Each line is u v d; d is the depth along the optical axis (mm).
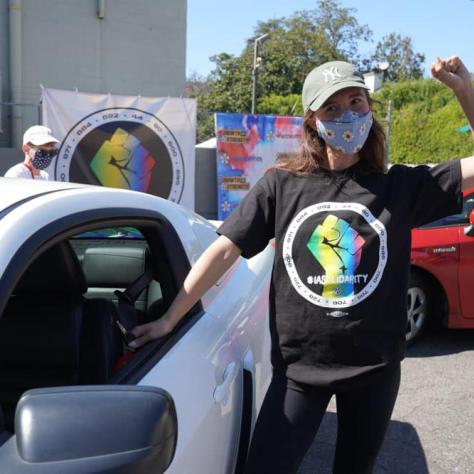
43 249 1435
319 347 1849
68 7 11484
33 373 1876
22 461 1119
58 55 11516
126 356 2006
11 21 10844
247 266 2871
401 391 4246
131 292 2197
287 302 1878
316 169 1913
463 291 4949
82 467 1096
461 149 21453
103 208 1734
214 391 1877
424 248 4859
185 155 7832
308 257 1851
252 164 8484
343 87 1796
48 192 1663
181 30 12586
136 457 1125
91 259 2717
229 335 2215
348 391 1896
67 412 1144
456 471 3229
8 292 1279
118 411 1163
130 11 12070
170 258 2094
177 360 1809
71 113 7266
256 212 1916
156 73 12500
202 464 1706
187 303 1926
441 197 1898
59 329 1849
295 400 1897
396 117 23625
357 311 1826
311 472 3223
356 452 2000
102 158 7469
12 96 11047
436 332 5605
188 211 2578
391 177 1896
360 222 1839
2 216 1427
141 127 7594
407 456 3371
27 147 5082
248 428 2207
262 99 40875
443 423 3771
